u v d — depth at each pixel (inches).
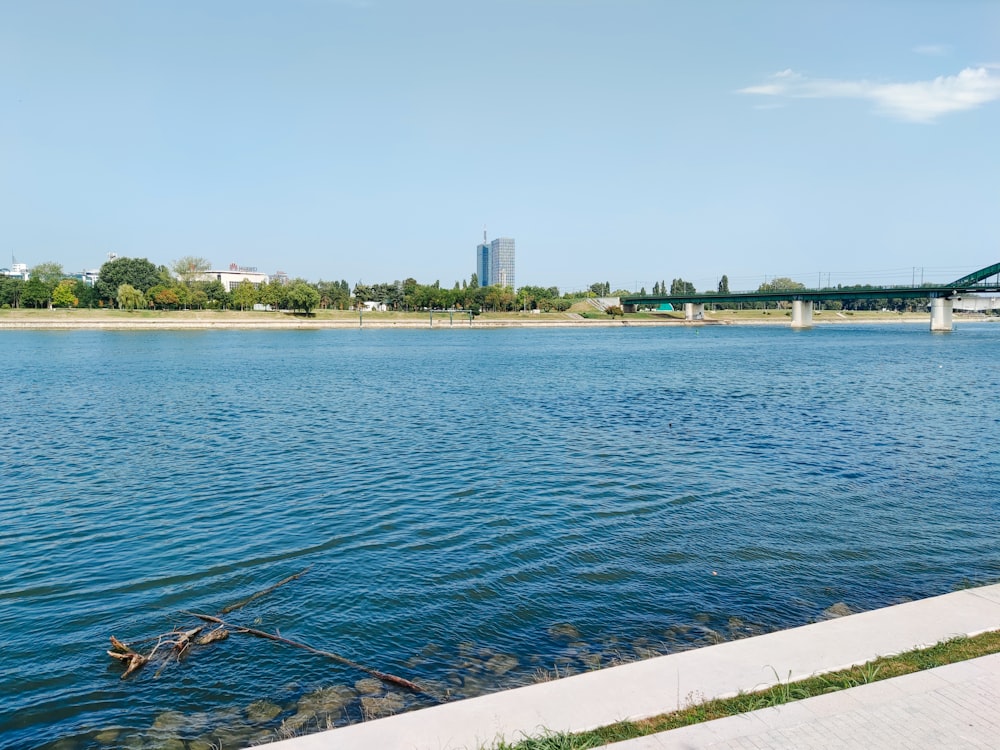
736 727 331.9
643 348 4881.9
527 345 5226.4
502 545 774.5
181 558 753.6
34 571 722.2
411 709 453.7
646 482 1043.9
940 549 742.5
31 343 4872.0
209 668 516.4
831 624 447.2
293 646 548.4
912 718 335.6
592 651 528.4
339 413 1801.2
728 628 562.3
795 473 1093.8
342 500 969.5
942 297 7081.7
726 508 904.3
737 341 5826.8
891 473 1089.4
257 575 701.9
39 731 443.8
